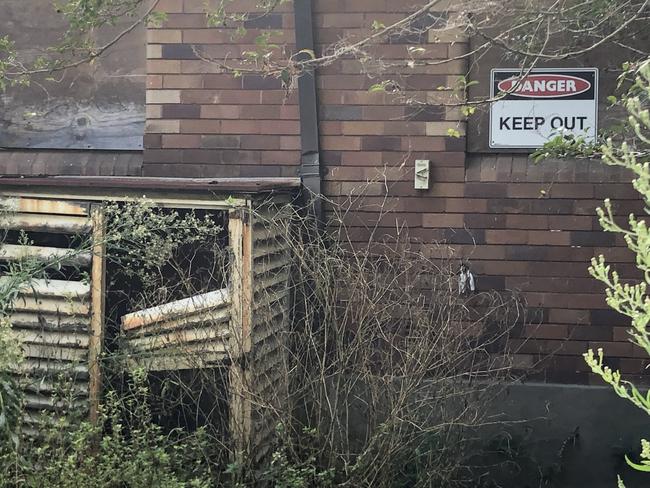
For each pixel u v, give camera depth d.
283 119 6.22
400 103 6.07
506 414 5.79
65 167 6.50
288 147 6.22
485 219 6.03
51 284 5.03
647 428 5.79
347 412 4.76
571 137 4.71
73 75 6.57
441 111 6.05
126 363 4.96
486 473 5.48
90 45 5.45
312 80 6.06
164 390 4.82
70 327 5.02
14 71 6.58
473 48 5.98
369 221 6.09
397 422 4.70
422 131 6.08
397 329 5.05
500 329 5.88
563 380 5.93
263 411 4.84
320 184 6.08
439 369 5.00
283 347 4.99
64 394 4.80
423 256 5.51
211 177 6.27
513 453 5.68
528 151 6.06
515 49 4.91
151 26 6.27
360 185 6.11
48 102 6.61
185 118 6.30
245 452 4.74
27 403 4.85
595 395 5.84
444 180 6.05
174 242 5.18
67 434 4.53
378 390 4.79
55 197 5.06
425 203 6.07
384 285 5.05
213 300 4.92
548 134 6.02
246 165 6.27
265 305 5.08
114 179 5.23
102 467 4.23
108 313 5.52
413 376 4.72
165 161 6.32
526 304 5.96
